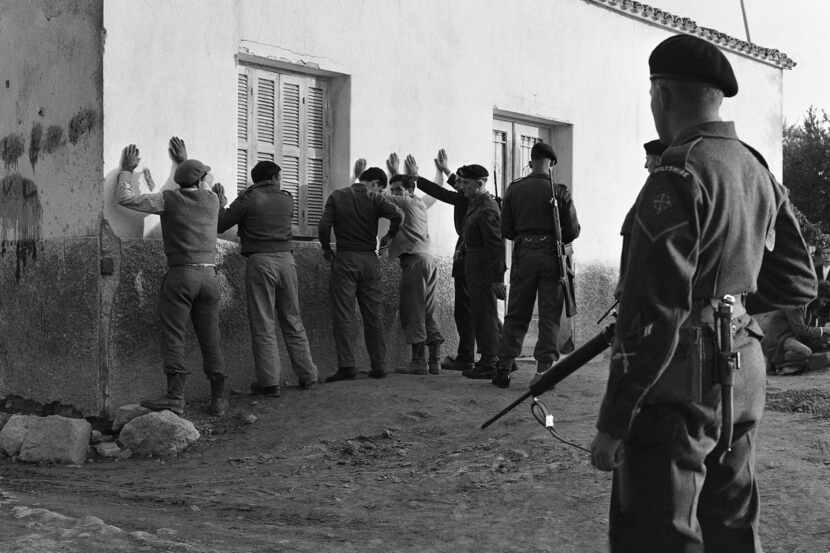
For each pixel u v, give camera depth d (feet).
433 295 34.01
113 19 28.07
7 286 31.14
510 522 17.84
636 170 46.03
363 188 31.81
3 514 18.40
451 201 34.76
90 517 17.75
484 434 25.14
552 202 29.37
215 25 30.35
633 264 9.35
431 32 36.65
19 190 30.73
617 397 9.29
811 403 23.82
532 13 40.68
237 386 30.73
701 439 9.70
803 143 109.60
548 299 29.55
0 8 31.48
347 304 31.68
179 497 21.25
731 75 10.23
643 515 9.62
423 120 36.37
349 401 29.09
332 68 33.42
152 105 28.91
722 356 9.61
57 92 29.30
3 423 29.48
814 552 14.78
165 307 27.63
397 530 17.89
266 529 18.06
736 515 10.43
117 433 27.86
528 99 40.55
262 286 29.68
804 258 10.96
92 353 28.19
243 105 31.89
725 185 9.68
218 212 28.84
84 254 28.40
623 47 45.19
